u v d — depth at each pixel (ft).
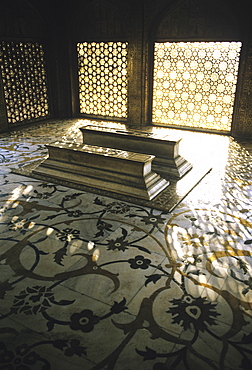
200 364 5.17
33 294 6.67
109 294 6.71
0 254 8.02
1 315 6.10
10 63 21.04
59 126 22.91
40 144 18.12
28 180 12.96
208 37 19.67
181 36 20.40
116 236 8.95
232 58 19.65
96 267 7.59
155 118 23.35
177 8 19.84
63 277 7.22
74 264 7.69
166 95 22.38
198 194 11.85
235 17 18.34
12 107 21.85
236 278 7.27
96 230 9.25
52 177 13.14
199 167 14.62
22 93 22.48
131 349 5.41
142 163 11.41
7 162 14.97
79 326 5.87
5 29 20.17
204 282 7.13
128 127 22.71
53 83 25.00
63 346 5.45
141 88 22.08
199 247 8.47
